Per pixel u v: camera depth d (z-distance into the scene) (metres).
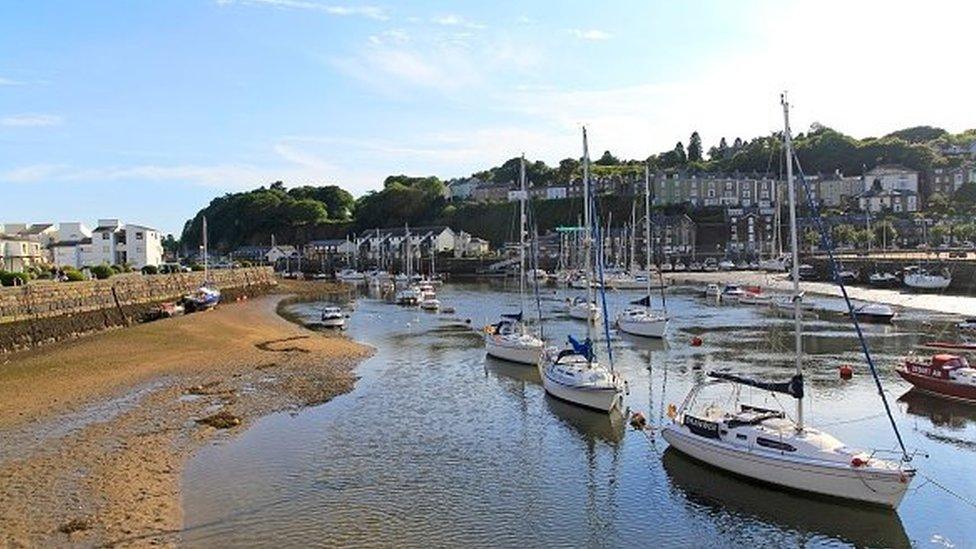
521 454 27.66
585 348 36.44
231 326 62.06
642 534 21.02
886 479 21.72
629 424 31.36
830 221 160.88
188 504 22.59
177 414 32.44
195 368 42.72
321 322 69.06
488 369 44.38
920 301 78.44
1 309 49.28
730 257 159.62
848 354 47.19
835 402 34.62
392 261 164.75
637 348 51.28
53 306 55.44
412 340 57.41
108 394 35.78
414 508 22.62
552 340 55.44
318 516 21.92
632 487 24.34
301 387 38.56
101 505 22.02
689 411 30.08
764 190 189.62
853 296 85.44
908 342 51.53
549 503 23.09
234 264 145.00
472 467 26.27
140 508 21.94
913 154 193.75
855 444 28.38
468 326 66.75
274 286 125.44
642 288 105.44
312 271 179.75
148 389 37.09
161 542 19.89
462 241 180.88
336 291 118.00
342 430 30.77
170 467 25.73
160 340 52.12
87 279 68.19
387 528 21.19
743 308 77.81
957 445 28.27
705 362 45.44
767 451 24.12
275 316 75.62
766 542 20.52
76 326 57.50
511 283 128.88
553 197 199.00
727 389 37.09
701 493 23.80
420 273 151.12
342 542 20.25
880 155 198.62
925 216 160.00
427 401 35.88
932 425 30.86
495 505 22.92
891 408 33.44
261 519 21.62
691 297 92.12
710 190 185.88
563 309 80.50
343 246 194.25
